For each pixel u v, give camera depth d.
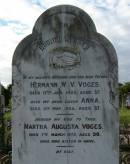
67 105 2.16
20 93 2.17
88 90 2.16
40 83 2.17
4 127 3.56
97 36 2.15
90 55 2.15
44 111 2.17
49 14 2.16
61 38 2.16
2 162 2.52
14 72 2.17
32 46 2.16
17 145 2.17
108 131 2.15
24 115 2.17
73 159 2.16
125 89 12.26
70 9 2.15
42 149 2.17
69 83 2.16
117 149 2.15
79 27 2.15
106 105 2.15
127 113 5.79
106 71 2.15
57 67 2.16
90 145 2.16
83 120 2.16
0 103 3.84
